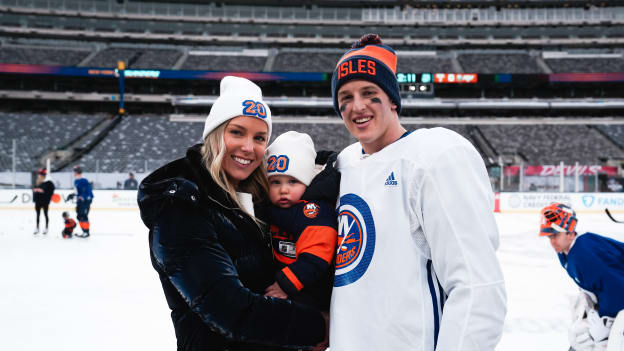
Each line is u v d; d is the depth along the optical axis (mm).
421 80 33875
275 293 1623
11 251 8969
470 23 45750
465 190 1323
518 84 35844
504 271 6773
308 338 1561
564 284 5965
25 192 18703
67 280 6484
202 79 36562
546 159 29938
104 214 17094
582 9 45656
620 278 2199
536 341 3842
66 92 38125
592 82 35875
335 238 1685
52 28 43469
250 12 46562
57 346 3951
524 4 45906
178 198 1423
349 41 45906
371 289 1457
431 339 1371
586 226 12367
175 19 45125
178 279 1426
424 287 1399
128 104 39594
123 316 4785
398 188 1436
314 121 37031
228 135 1657
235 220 1597
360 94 1557
